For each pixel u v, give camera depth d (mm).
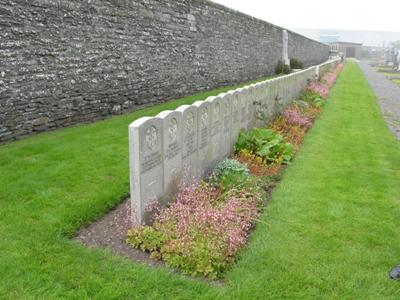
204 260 3447
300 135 8562
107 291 3107
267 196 5273
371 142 8656
